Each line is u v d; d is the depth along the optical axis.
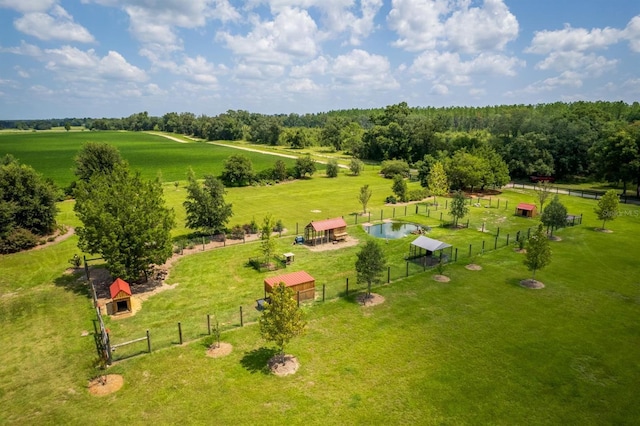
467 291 32.47
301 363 22.66
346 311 29.05
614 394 20.08
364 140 148.25
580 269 37.00
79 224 54.31
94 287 33.84
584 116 113.62
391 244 45.72
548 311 28.94
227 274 36.88
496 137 110.50
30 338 25.95
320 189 84.88
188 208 46.75
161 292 33.00
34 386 21.03
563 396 19.91
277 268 38.31
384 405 19.22
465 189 82.44
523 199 71.81
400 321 27.55
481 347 24.30
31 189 46.12
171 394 20.09
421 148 128.50
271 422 18.11
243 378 21.31
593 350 23.95
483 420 18.27
